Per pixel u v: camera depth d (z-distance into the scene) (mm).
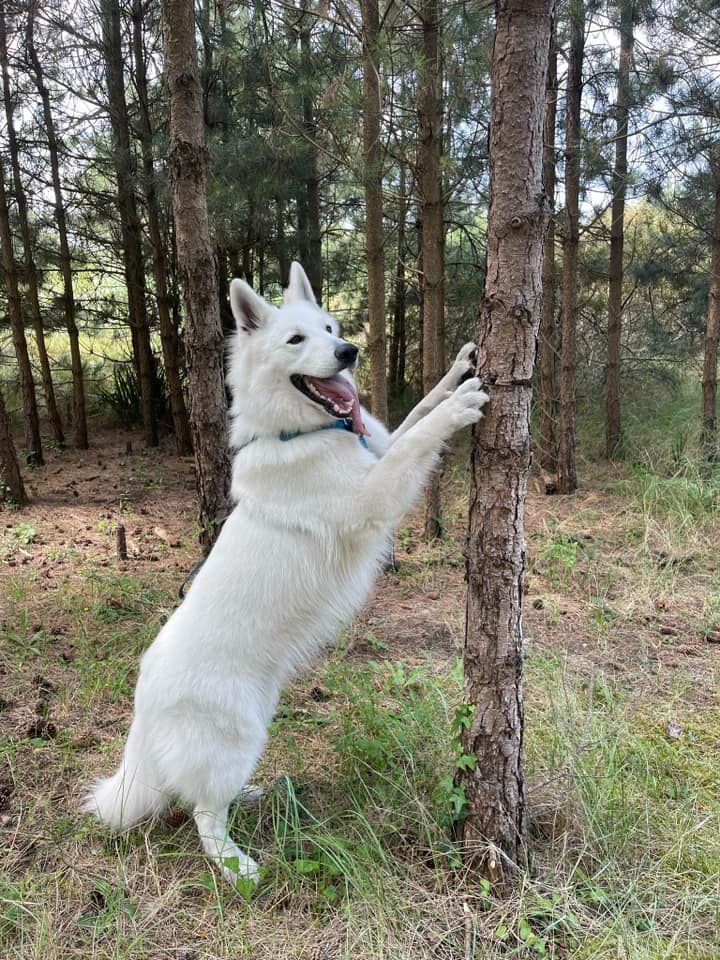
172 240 10945
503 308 2352
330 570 2920
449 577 5840
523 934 2285
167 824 2971
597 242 11453
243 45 8547
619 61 7754
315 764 3369
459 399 2514
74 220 10969
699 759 3287
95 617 4953
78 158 9844
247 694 2781
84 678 4102
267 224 9164
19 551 6508
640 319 11117
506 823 2551
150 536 7070
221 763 2691
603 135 7750
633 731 3490
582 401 11242
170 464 10391
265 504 2900
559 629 4781
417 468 2729
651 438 9484
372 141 5297
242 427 3109
